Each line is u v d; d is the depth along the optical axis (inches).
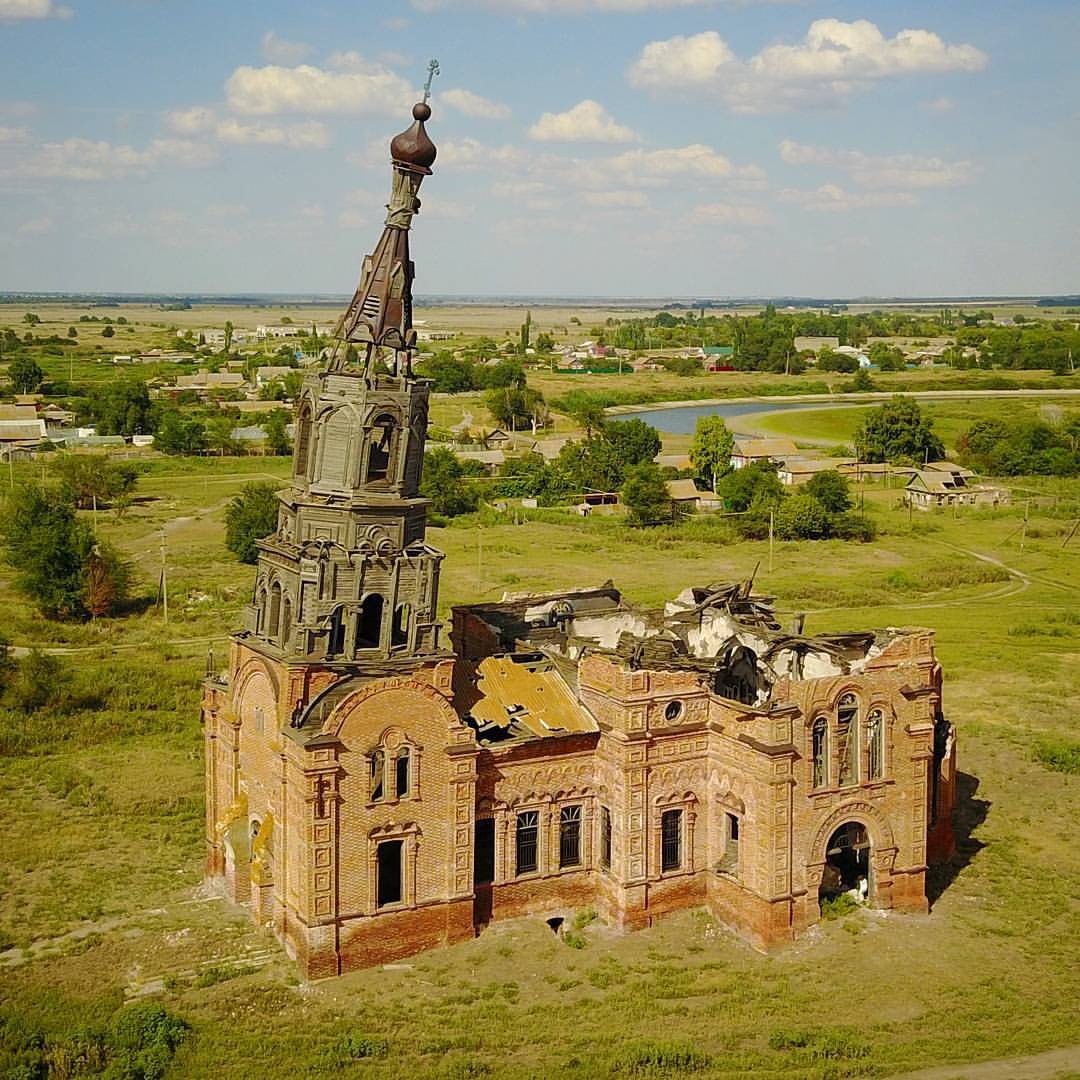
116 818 2342.5
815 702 1828.2
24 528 4146.2
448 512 6264.8
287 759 1707.7
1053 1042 1574.8
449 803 1772.9
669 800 1878.7
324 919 1699.1
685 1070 1499.8
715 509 6412.4
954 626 4121.6
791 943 1830.7
